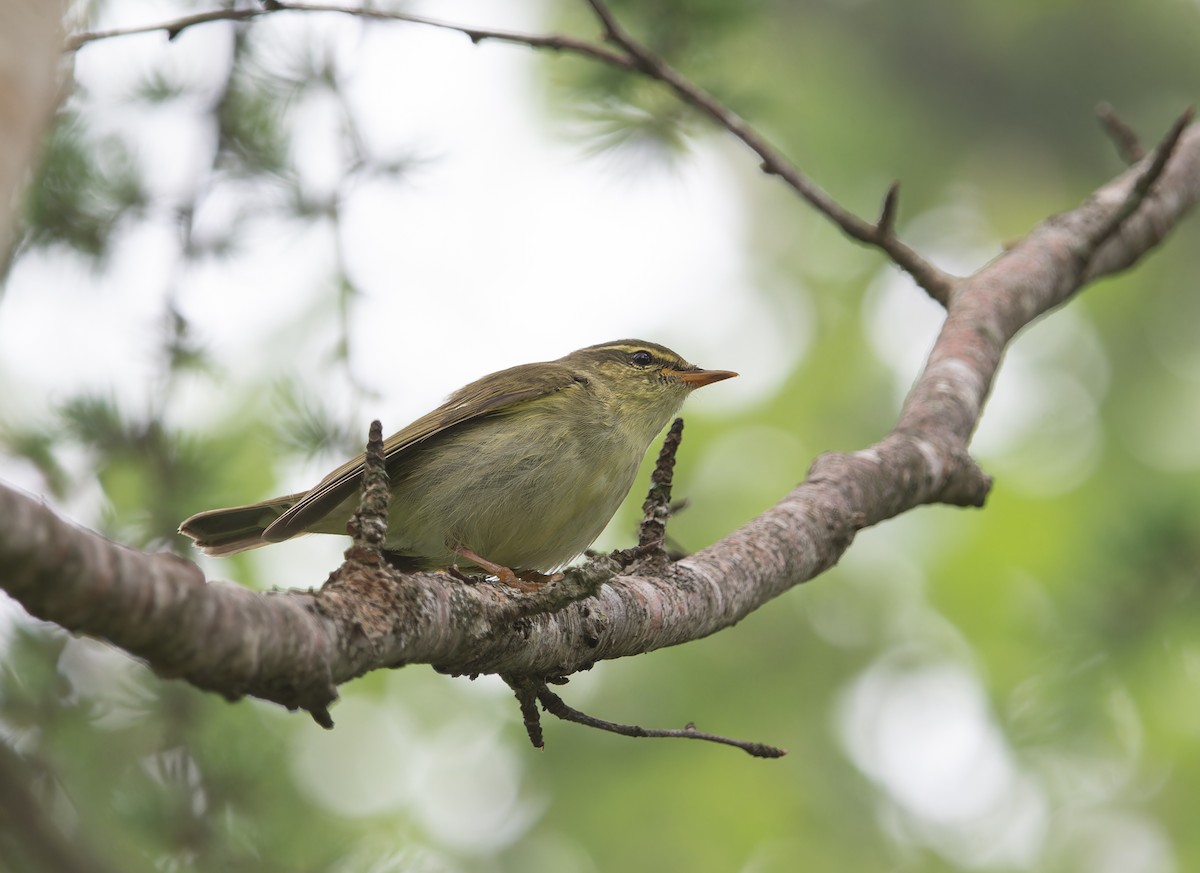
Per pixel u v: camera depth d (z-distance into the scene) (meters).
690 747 16.89
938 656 17.66
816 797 16.78
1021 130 23.59
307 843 9.15
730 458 19.16
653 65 9.67
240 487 10.45
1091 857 15.81
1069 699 12.61
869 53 23.62
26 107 2.99
